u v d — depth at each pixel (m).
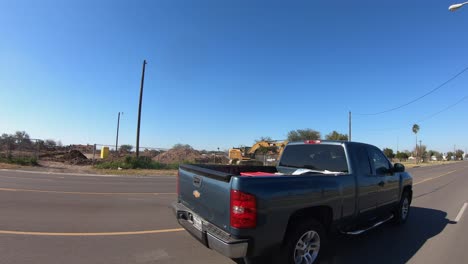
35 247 5.56
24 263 4.83
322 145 6.53
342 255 5.82
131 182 17.70
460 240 6.95
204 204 4.85
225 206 4.30
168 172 26.83
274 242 4.32
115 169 28.48
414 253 6.01
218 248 4.21
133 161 30.56
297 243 4.66
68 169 26.34
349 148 6.14
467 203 12.27
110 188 14.18
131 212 8.72
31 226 6.87
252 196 4.15
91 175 22.44
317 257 4.89
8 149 30.86
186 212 5.39
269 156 35.00
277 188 4.41
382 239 6.93
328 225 5.30
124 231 6.79
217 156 46.03
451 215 9.81
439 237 7.18
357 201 5.82
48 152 40.97
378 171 6.86
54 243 5.81
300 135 59.72
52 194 11.41
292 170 6.87
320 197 4.95
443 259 5.72
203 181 4.91
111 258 5.20
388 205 7.27
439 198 13.63
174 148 48.44
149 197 11.66
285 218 4.45
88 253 5.38
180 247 5.86
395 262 5.53
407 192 8.55
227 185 4.29
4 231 6.43
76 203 9.75
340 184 5.40
